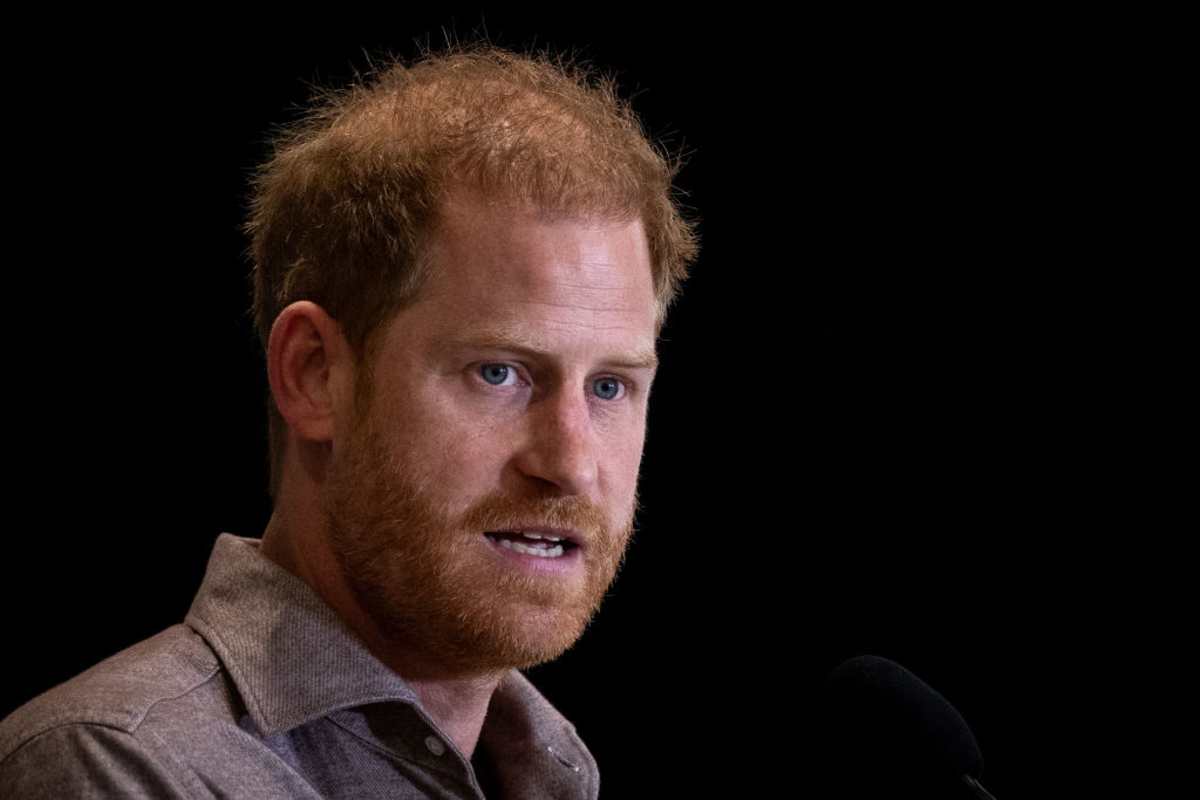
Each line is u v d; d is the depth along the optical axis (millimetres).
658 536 14055
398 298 4660
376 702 4688
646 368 4902
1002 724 13625
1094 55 13719
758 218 13859
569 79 5457
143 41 12336
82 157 12320
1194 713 13164
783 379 13992
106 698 4355
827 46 13820
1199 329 13484
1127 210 13688
